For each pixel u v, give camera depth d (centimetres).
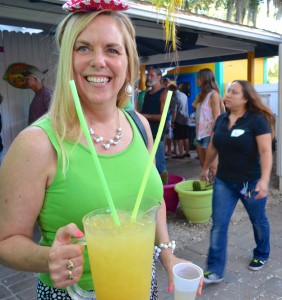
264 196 287
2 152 505
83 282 119
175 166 789
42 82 494
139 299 96
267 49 764
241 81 291
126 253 90
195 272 117
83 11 116
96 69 116
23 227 109
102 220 98
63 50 116
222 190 295
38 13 379
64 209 114
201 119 541
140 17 383
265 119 281
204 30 498
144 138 148
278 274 313
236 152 285
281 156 557
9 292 298
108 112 129
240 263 336
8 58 517
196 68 1205
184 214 443
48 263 91
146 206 110
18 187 107
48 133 112
